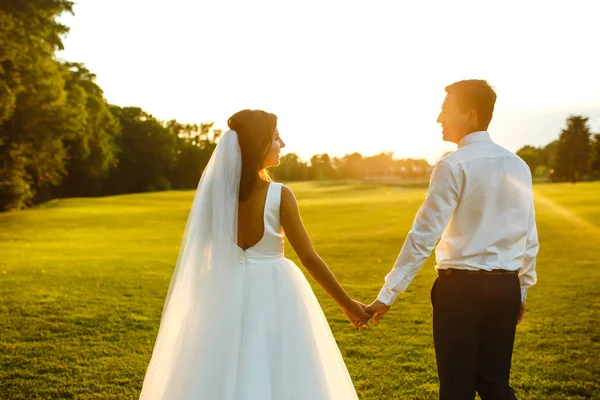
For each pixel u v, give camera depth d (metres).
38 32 33.31
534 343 5.06
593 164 66.88
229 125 2.70
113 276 9.38
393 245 13.66
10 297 7.41
